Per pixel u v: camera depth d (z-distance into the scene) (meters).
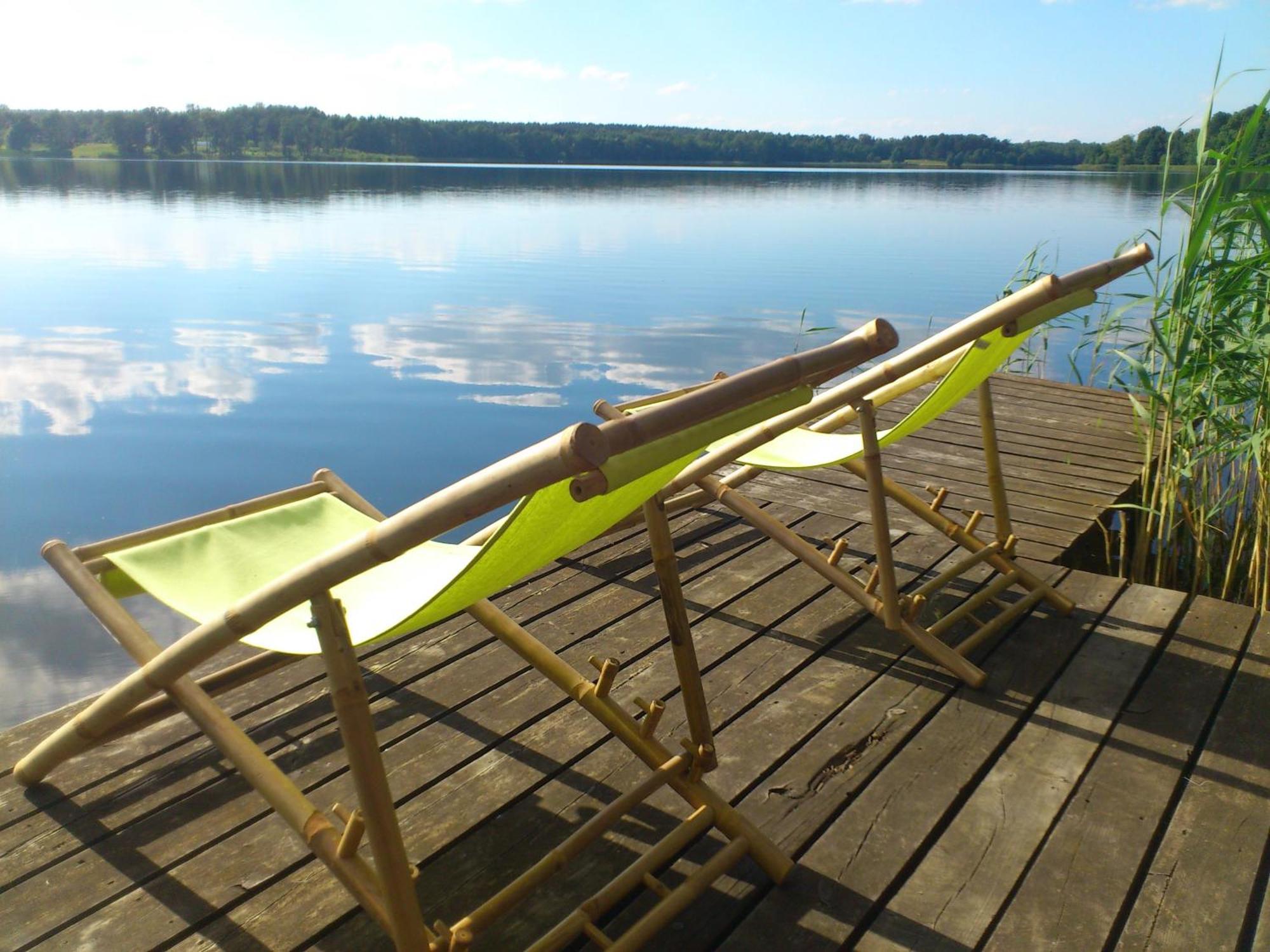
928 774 2.08
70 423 6.87
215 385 8.05
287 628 1.79
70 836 1.87
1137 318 8.26
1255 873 1.79
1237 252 3.75
